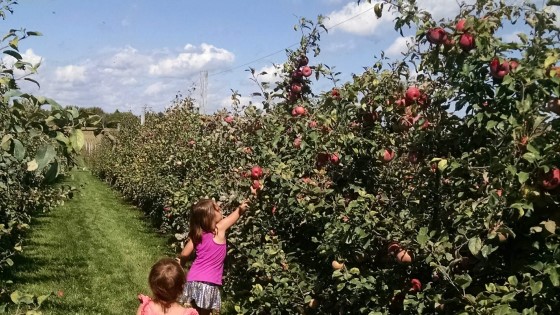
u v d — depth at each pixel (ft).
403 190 11.38
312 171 12.89
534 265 7.49
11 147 5.89
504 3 9.05
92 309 19.75
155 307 9.92
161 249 32.19
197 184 23.72
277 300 13.55
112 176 74.33
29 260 26.50
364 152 11.46
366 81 11.10
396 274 10.14
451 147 9.77
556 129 7.56
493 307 7.27
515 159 7.49
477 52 8.76
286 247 14.70
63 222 41.01
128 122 66.90
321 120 11.87
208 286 14.28
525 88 7.89
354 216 10.26
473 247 7.64
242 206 14.78
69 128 5.54
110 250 31.24
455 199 9.18
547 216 7.78
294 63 15.46
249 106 17.48
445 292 8.87
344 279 10.62
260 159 15.08
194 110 38.63
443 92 9.53
